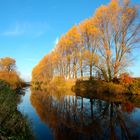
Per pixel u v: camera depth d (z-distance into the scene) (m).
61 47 51.34
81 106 21.56
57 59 55.50
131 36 29.86
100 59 32.41
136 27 29.53
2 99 12.19
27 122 11.70
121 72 30.66
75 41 42.28
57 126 13.43
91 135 11.42
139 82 28.73
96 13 32.12
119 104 20.84
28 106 21.92
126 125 13.26
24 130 9.95
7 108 10.80
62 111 18.94
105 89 30.94
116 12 30.70
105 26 31.50
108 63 31.42
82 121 14.78
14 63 71.06
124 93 28.14
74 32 43.12
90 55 35.09
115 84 29.91
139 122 13.78
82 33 38.44
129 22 29.83
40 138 10.90
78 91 38.69
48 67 73.69
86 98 27.41
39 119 15.46
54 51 58.78
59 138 10.91
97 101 23.97
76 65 45.84
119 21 30.53
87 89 36.31
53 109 20.05
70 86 48.44
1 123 8.89
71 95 32.50
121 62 30.47
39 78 87.81
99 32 31.75
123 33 30.23
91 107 20.61
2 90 14.90
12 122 9.54
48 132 11.98
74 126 13.44
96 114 17.14
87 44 38.12
